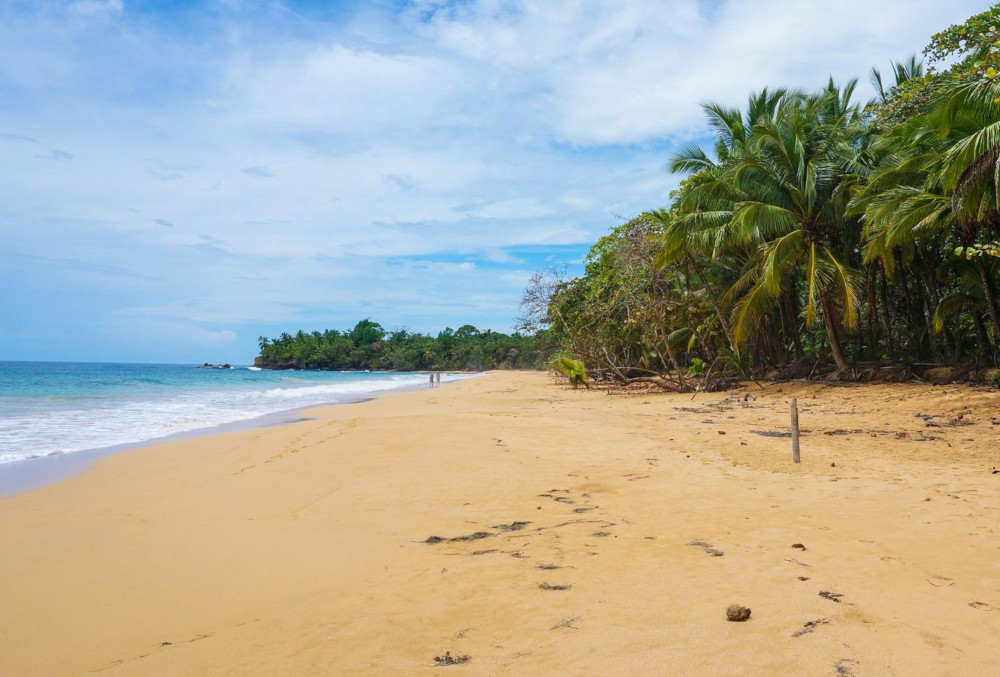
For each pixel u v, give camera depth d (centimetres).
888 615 353
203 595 438
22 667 335
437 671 314
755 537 527
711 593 402
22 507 735
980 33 1511
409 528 604
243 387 4484
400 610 399
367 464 948
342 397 3167
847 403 1739
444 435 1202
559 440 1146
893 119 1992
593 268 3659
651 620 363
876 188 1936
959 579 407
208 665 332
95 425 1770
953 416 1366
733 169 2341
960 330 2409
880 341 2806
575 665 312
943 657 302
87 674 325
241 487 820
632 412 1736
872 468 821
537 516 636
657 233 2814
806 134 2378
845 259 2528
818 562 453
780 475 797
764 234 2472
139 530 614
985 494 654
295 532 597
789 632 336
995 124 1263
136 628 384
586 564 476
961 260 2000
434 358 14638
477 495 738
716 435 1183
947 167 1388
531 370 10656
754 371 2972
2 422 1861
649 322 2830
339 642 354
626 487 756
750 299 2391
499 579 450
